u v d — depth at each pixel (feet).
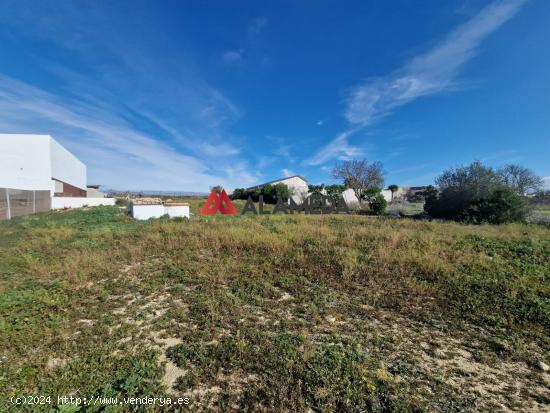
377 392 7.68
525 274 17.29
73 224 38.50
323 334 10.80
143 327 11.18
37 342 10.02
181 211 48.11
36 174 69.72
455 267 18.28
